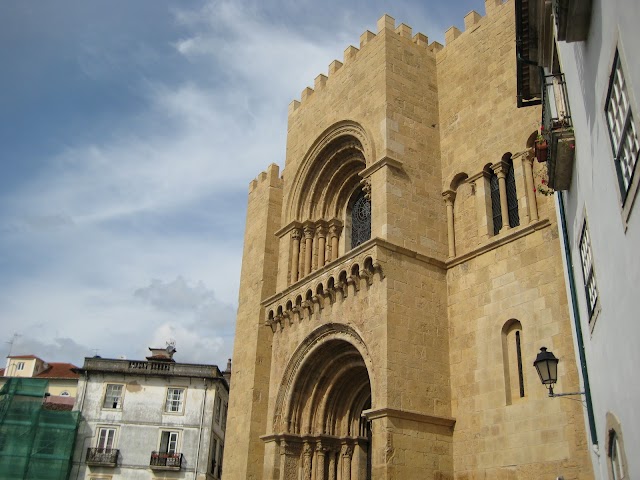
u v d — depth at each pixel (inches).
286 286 1393.9
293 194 1486.2
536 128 1097.4
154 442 2497.5
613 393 588.4
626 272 483.5
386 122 1234.6
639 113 404.2
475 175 1192.8
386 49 1304.1
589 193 611.5
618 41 439.5
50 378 3105.3
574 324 840.3
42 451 2389.3
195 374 2608.3
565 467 877.8
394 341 1063.0
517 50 878.4
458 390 1077.8
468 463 1019.3
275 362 1346.0
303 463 1258.0
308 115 1526.8
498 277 1073.5
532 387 963.3
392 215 1160.8
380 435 1001.5
